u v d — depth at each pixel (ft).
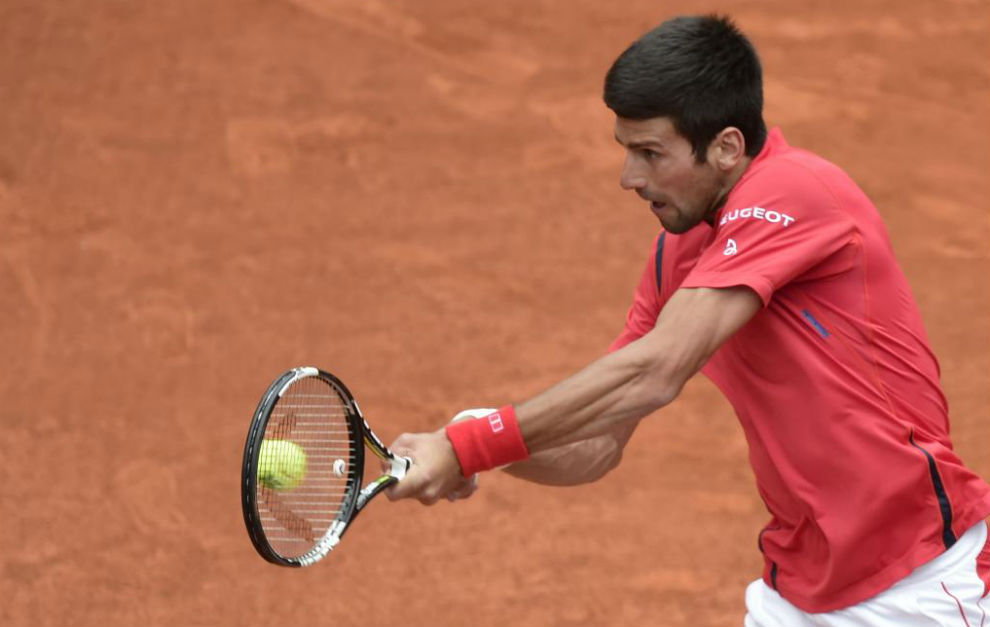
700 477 88.74
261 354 102.17
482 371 99.96
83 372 100.32
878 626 47.65
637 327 53.16
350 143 131.85
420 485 44.62
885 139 134.72
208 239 117.08
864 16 154.92
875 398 45.62
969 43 150.71
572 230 118.83
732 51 44.19
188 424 94.68
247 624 77.41
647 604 78.33
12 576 81.15
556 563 81.51
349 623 77.25
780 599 51.24
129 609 78.69
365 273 112.47
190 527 85.25
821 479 46.57
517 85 142.10
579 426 43.57
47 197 122.93
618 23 153.48
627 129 44.52
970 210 123.75
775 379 46.26
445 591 79.51
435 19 152.66
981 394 97.60
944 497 46.57
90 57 144.25
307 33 149.18
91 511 86.63
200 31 148.87
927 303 109.70
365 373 99.66
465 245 116.47
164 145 131.03
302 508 48.88
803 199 44.04
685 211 45.57
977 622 47.62
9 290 110.11
